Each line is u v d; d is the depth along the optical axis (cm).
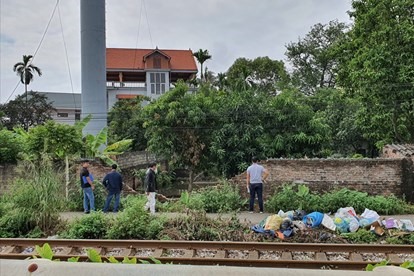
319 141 1808
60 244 775
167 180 2314
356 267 656
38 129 1453
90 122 1989
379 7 1742
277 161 1351
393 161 1306
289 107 1847
